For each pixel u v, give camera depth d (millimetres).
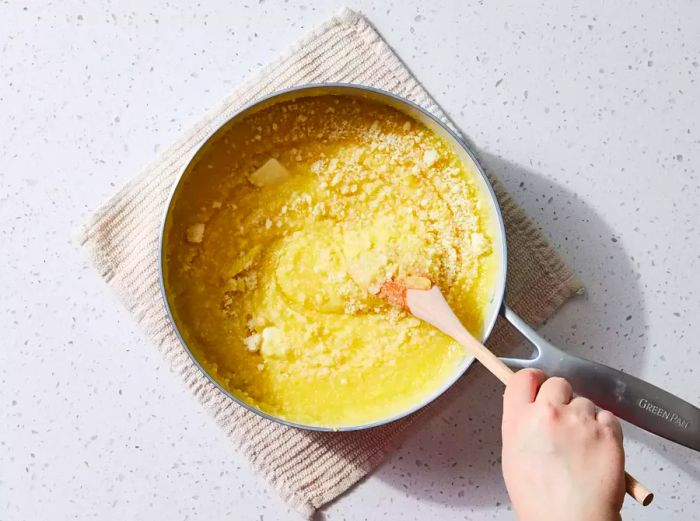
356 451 638
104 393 646
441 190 610
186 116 650
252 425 633
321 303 609
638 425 568
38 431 646
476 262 604
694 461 658
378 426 591
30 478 646
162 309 628
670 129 664
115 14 654
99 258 630
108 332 647
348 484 637
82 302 648
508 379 546
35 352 647
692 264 660
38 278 648
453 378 562
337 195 615
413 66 656
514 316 564
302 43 640
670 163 663
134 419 646
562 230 655
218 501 645
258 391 604
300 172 614
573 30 664
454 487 648
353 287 606
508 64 660
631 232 659
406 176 612
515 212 637
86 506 645
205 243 603
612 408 565
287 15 656
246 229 609
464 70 658
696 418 563
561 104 661
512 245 634
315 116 604
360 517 645
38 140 651
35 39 653
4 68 652
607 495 527
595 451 533
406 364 608
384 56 643
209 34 654
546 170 656
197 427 646
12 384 647
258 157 607
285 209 612
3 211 650
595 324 652
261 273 612
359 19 645
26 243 649
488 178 624
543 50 662
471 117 656
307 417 601
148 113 651
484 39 660
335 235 616
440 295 584
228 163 603
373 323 612
